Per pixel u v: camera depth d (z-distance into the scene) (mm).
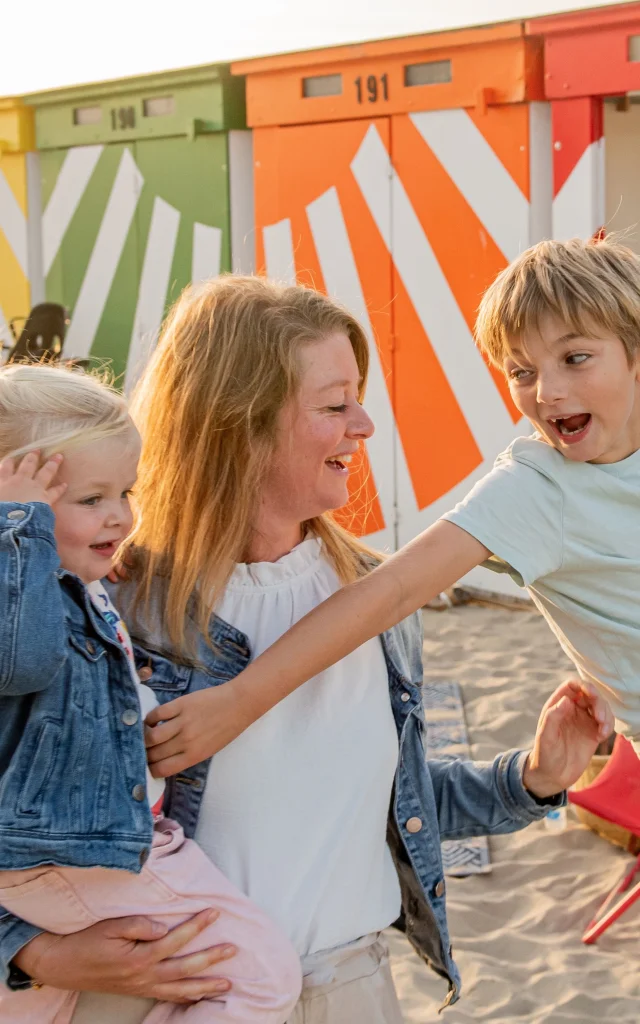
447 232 6598
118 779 1507
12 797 1467
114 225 8328
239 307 1650
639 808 3465
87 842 1467
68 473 1554
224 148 7582
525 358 2029
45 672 1422
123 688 1548
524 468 2049
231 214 7648
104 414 1577
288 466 1648
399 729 1770
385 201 6820
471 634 6172
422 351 6805
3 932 1525
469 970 3316
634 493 2043
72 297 8711
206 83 7508
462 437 6723
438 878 1789
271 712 1637
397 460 6984
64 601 1538
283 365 1606
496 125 6297
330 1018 1605
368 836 1673
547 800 1892
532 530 1992
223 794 1604
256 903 1584
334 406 1649
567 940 3457
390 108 6668
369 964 1670
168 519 1699
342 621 1631
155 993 1510
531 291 1975
